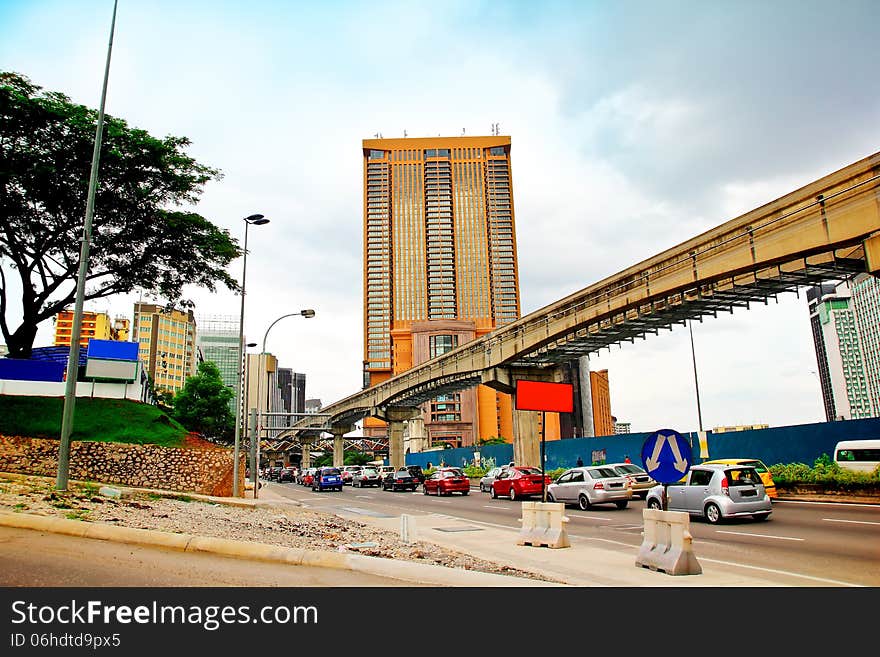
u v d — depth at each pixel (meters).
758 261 27.50
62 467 14.99
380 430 168.62
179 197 29.42
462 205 191.75
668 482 9.62
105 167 26.86
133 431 26.86
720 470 16.38
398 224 190.12
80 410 27.11
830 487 22.97
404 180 193.25
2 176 24.75
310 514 20.52
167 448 26.19
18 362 27.61
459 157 194.75
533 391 13.23
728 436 32.59
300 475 61.69
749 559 10.67
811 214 25.19
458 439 147.12
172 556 8.62
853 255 25.92
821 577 8.98
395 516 21.83
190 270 30.83
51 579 7.01
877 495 21.33
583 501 22.30
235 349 174.38
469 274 187.38
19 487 14.76
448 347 156.12
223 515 16.09
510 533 15.73
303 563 8.68
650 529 10.02
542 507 13.02
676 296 33.56
